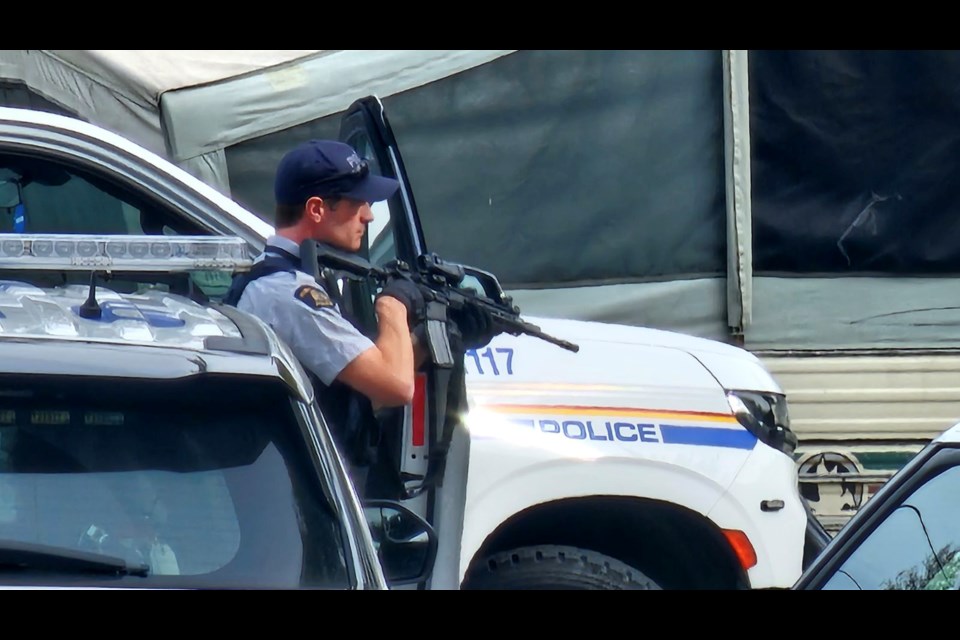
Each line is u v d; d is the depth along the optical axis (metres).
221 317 12.04
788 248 28.38
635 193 28.38
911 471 12.90
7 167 17.25
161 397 10.89
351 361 14.41
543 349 18.16
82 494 10.42
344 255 14.99
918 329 28.25
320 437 11.34
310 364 14.49
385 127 15.73
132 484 10.57
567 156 28.22
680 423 18.14
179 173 17.52
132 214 18.30
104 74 25.64
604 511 17.84
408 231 15.42
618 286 28.38
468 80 27.77
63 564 10.13
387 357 14.54
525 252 28.27
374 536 14.79
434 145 27.78
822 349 28.30
